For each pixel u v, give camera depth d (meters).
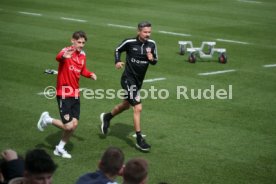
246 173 25.45
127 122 32.31
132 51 28.06
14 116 32.19
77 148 27.98
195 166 26.12
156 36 59.00
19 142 28.36
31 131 30.00
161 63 46.94
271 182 24.56
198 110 34.66
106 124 29.55
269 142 29.45
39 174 13.98
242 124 32.22
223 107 35.47
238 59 49.69
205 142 29.25
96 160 26.50
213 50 48.00
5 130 29.91
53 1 79.19
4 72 41.72
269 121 32.91
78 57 26.70
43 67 43.72
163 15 72.00
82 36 26.58
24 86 38.38
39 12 70.00
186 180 24.52
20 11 70.25
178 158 27.05
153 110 34.41
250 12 77.69
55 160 26.28
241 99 37.38
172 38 58.25
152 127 31.34
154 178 24.62
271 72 45.25
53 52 49.16
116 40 55.62
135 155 27.30
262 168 26.08
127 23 65.50
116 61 28.31
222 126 31.81
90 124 31.61
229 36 60.50
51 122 26.72
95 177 15.82
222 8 79.81
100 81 40.59
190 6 79.94
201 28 64.50
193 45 55.38
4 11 69.81
